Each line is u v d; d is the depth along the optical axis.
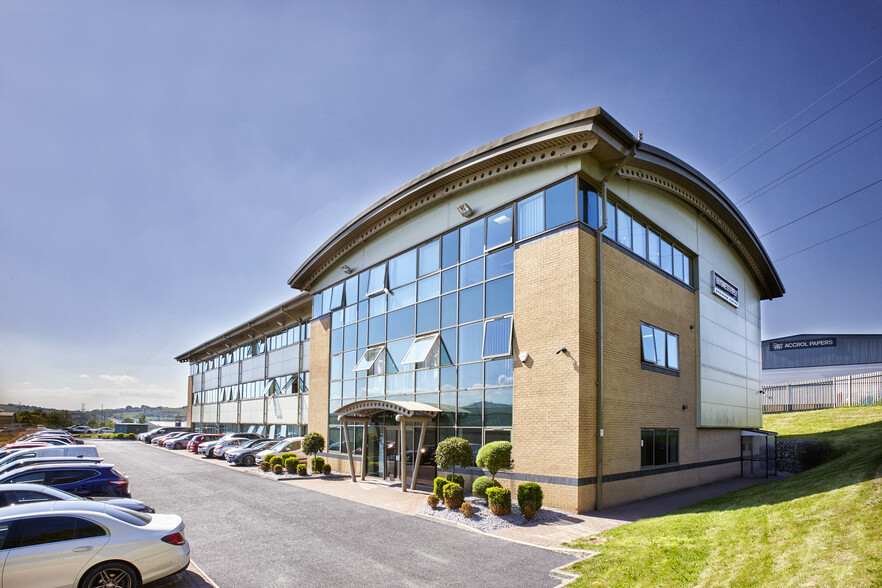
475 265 17.84
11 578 6.62
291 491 18.14
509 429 15.65
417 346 19.78
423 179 19.38
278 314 35.47
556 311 14.85
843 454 21.03
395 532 11.74
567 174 15.20
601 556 9.25
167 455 35.03
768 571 7.39
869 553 6.99
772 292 29.44
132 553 7.36
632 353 16.39
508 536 11.19
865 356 41.66
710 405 20.95
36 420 96.88
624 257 16.62
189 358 62.97
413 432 19.77
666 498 16.23
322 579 8.50
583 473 13.77
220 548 10.40
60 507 7.38
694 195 20.77
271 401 37.94
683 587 7.39
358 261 25.28
